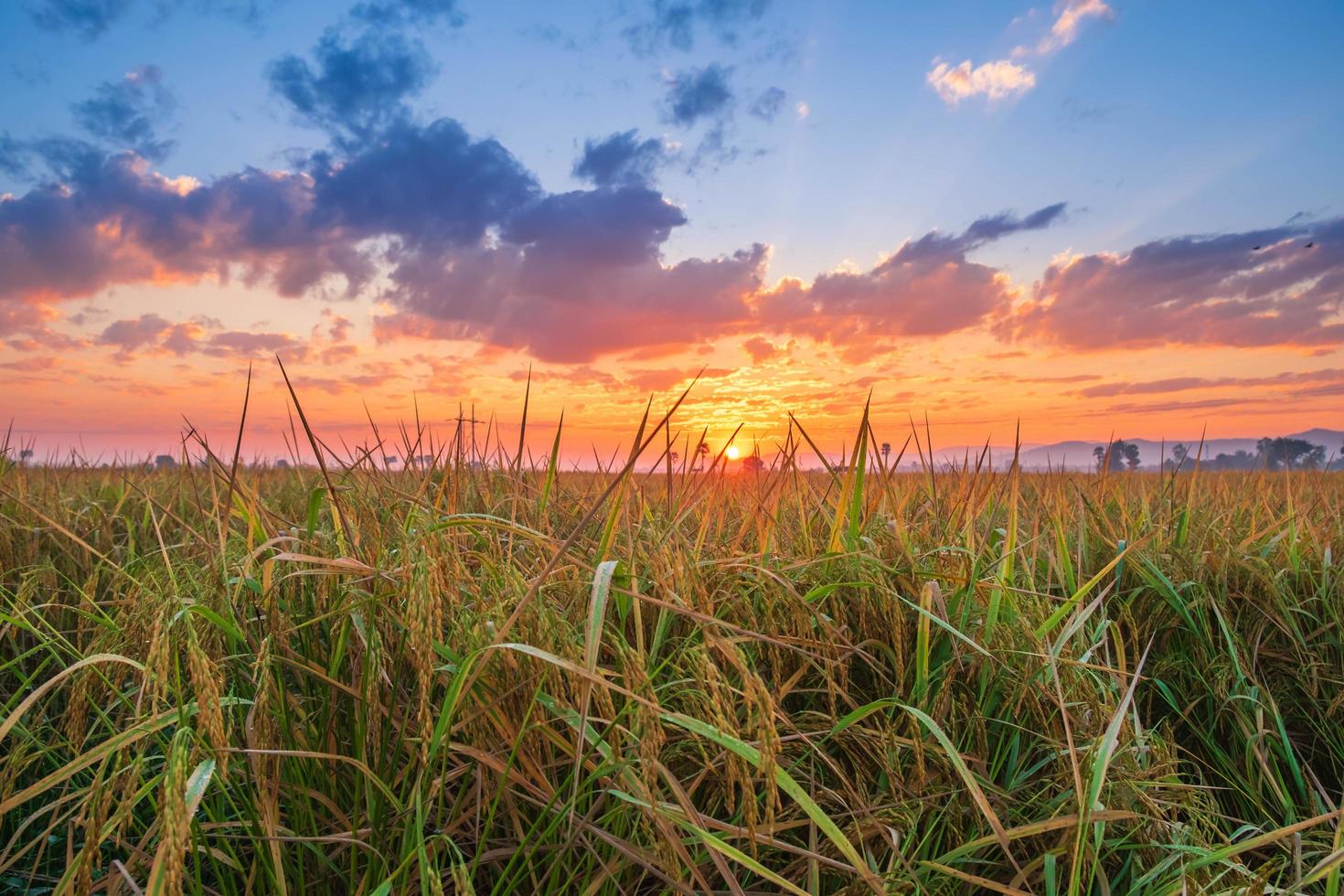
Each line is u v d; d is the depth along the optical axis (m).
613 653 2.12
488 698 1.90
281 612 2.17
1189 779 2.85
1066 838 1.94
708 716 1.68
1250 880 1.81
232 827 1.89
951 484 4.16
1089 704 2.29
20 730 2.14
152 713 1.51
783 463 3.37
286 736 1.81
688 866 1.60
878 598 2.56
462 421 2.79
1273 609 3.49
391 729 1.93
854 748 2.23
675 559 2.19
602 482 3.88
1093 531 4.09
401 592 1.80
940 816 2.12
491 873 1.89
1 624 2.80
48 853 2.25
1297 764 2.93
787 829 2.02
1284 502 5.27
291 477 5.42
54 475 5.51
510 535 2.58
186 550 2.90
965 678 2.52
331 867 1.73
